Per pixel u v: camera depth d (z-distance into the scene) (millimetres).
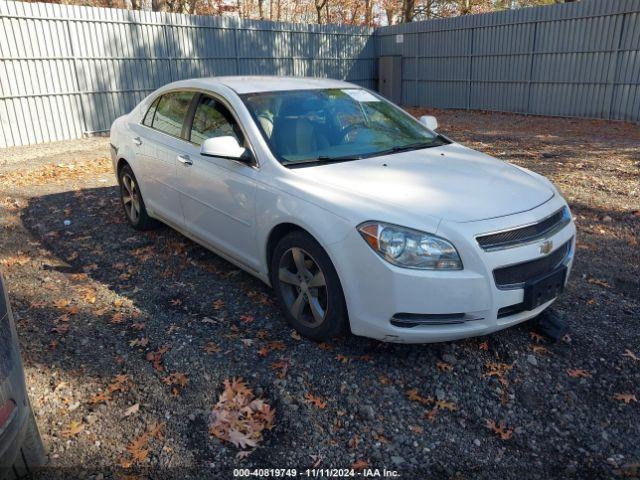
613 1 14398
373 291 2990
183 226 4711
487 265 2904
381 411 2904
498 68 17875
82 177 8594
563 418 2891
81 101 13820
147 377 3150
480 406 2963
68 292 4250
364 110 4488
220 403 2910
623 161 9406
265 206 3582
